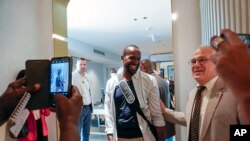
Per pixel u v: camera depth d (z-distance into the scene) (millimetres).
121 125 1749
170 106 2273
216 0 1650
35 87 729
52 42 2529
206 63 1370
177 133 2121
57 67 757
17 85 780
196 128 1387
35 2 2473
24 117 776
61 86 714
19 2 2197
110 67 10398
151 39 6211
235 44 253
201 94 1422
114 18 4586
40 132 2008
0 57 1930
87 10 4043
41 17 2553
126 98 1743
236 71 244
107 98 1936
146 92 1769
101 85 10203
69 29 5473
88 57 8258
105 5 3785
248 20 1366
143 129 1705
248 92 242
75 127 507
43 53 2537
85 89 3670
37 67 766
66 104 525
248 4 1369
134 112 1724
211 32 1769
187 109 1516
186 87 2098
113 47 8117
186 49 2121
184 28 2135
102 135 4867
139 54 1803
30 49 2346
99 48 8273
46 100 737
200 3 2100
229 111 1169
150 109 1779
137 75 1781
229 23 1460
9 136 1809
